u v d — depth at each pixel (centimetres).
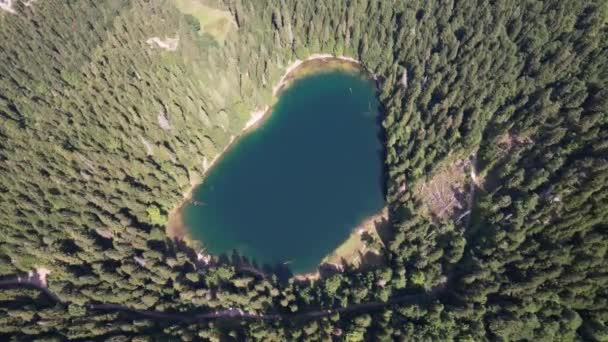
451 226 10306
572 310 8856
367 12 13875
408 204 10912
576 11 11762
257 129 13562
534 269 9262
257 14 14250
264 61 13425
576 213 9194
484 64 11694
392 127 12444
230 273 10288
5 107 12138
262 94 13438
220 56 13350
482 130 11138
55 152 11169
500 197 10125
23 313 8906
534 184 9831
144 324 9294
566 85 10644
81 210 10575
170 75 12606
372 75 14362
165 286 10225
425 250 10200
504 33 11969
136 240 10588
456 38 12512
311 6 13962
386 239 11306
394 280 9969
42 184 10631
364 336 9331
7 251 9644
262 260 11419
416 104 12312
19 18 14475
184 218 12088
